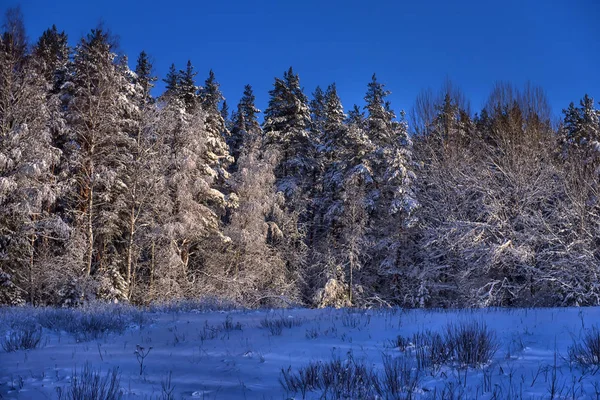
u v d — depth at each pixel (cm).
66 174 2295
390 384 507
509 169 2358
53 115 2312
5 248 2064
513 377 539
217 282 2739
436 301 2661
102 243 2517
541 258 2173
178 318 1245
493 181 2400
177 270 2569
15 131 2038
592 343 620
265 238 2856
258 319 1171
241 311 1447
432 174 2767
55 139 2450
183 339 902
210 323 1112
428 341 723
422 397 482
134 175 2391
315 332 889
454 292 2652
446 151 2847
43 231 2239
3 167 2011
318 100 4328
